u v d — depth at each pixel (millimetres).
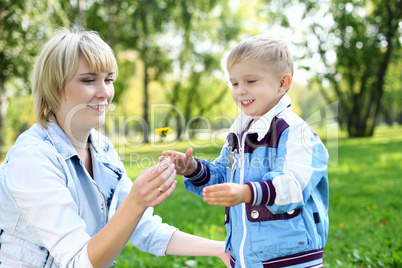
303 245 1642
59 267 1592
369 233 3801
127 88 23938
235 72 1815
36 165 1522
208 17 21266
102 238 1406
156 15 18906
